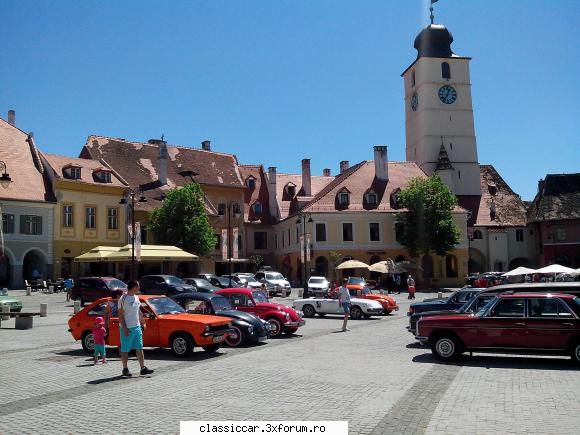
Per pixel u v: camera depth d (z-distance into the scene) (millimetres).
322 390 11375
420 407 9953
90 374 13305
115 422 9031
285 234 70875
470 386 11820
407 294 53469
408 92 86250
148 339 16078
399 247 64938
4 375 13234
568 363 14922
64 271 53688
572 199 70500
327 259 63500
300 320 21797
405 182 69125
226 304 19641
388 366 14406
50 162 55125
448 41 82188
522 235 74000
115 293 17266
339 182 68562
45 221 52219
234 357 15953
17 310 31594
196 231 53469
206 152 74500
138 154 66562
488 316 15008
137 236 34719
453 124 80375
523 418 9203
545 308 14555
